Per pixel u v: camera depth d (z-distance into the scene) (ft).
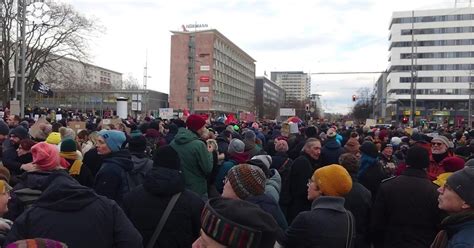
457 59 332.60
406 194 15.71
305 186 21.71
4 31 120.16
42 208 9.99
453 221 9.87
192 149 19.07
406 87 337.52
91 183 19.83
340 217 12.67
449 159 18.86
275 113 359.25
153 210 12.70
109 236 10.23
